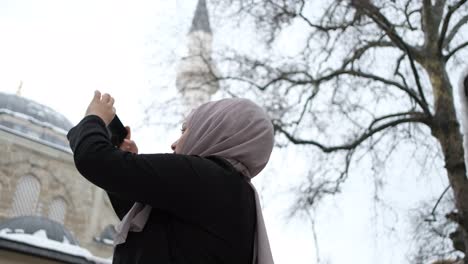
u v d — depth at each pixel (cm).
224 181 196
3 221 1458
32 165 1695
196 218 186
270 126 221
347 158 1460
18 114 1775
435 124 1386
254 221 206
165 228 185
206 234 186
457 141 1346
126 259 181
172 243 182
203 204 188
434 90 1421
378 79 1491
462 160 1315
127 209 222
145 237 183
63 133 1825
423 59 1463
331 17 1497
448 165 1327
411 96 1423
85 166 182
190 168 190
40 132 1769
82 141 187
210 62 1528
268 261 198
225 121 212
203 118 218
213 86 1511
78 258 1305
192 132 216
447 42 1502
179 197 185
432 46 1463
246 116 215
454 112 1391
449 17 1407
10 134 1698
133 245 183
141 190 181
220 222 190
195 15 1567
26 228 1323
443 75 1427
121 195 184
